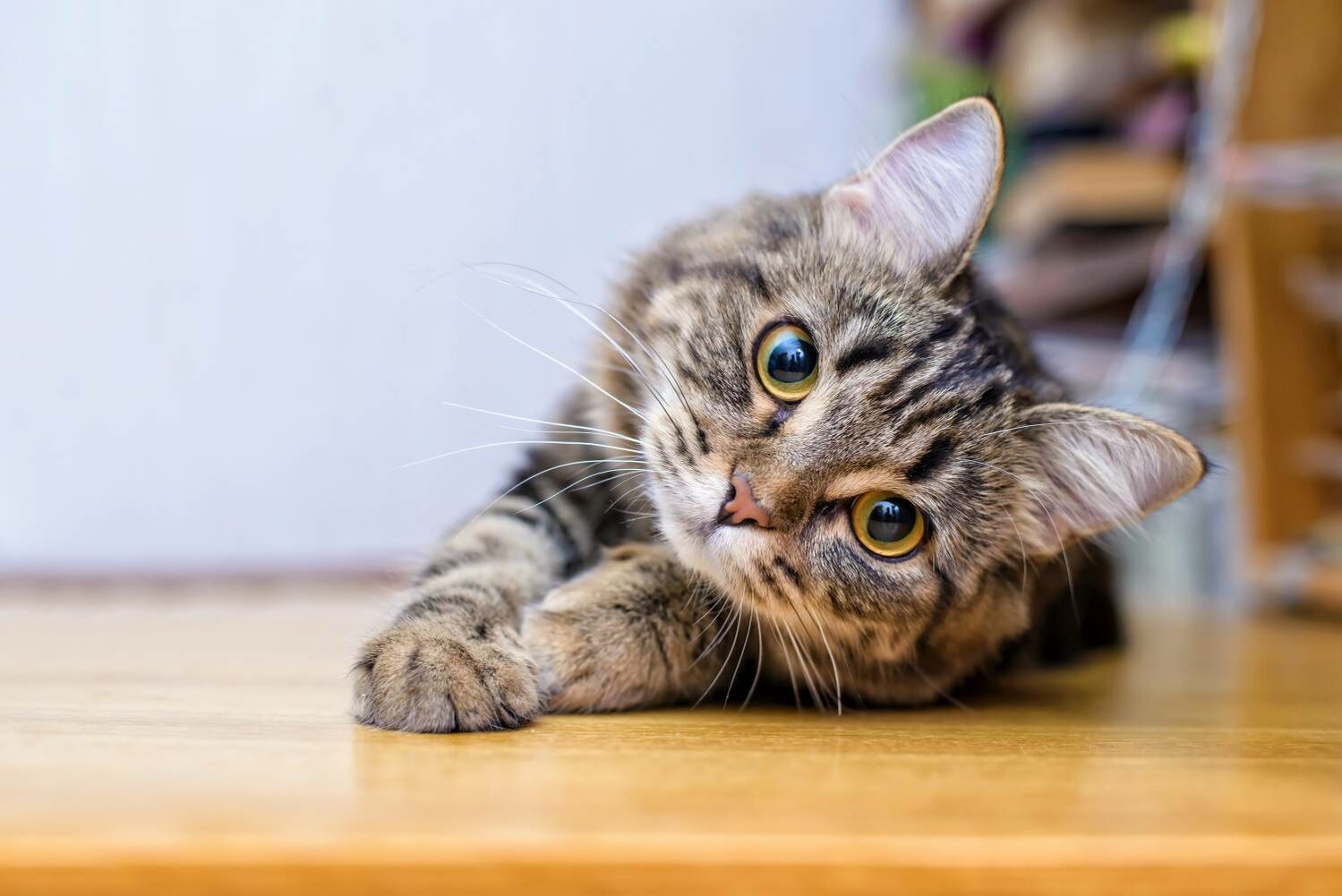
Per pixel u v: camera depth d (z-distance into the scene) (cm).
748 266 48
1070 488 49
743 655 46
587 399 51
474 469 86
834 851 33
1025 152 86
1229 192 66
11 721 40
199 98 81
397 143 85
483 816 34
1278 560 69
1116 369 78
